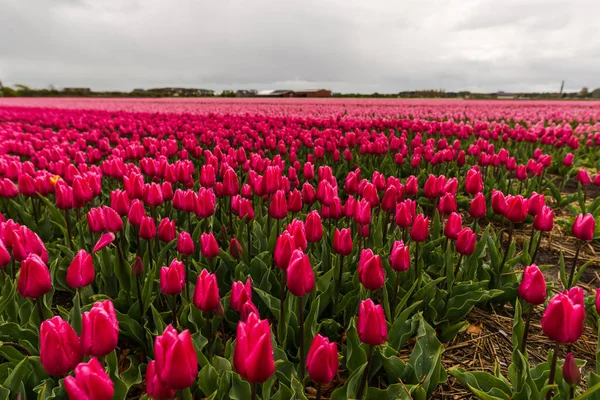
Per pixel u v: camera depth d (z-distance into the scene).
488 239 0.84
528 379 0.52
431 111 5.27
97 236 0.98
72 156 1.65
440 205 0.80
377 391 0.52
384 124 2.72
